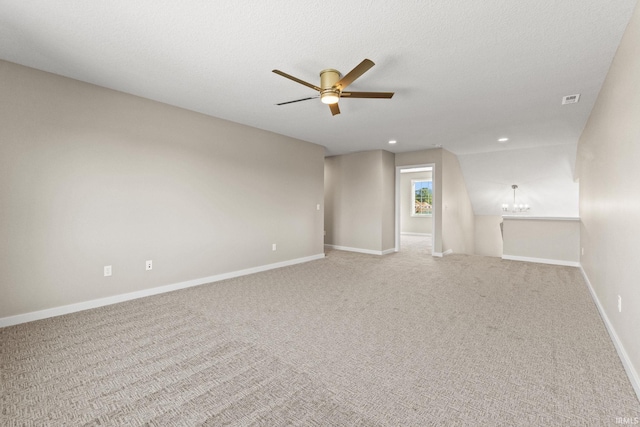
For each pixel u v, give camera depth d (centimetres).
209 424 153
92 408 164
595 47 232
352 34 218
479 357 219
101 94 319
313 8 189
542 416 157
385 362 212
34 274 280
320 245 615
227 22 205
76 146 303
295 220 558
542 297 358
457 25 206
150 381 189
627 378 191
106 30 217
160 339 246
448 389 181
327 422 154
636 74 184
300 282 425
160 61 263
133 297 346
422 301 343
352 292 377
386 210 671
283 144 529
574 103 352
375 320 288
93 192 315
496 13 192
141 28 214
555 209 775
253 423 153
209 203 420
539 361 213
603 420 153
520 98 338
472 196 848
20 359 213
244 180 466
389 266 535
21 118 271
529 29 209
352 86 310
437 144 591
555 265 541
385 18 199
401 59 254
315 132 507
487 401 170
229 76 292
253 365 208
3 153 263
